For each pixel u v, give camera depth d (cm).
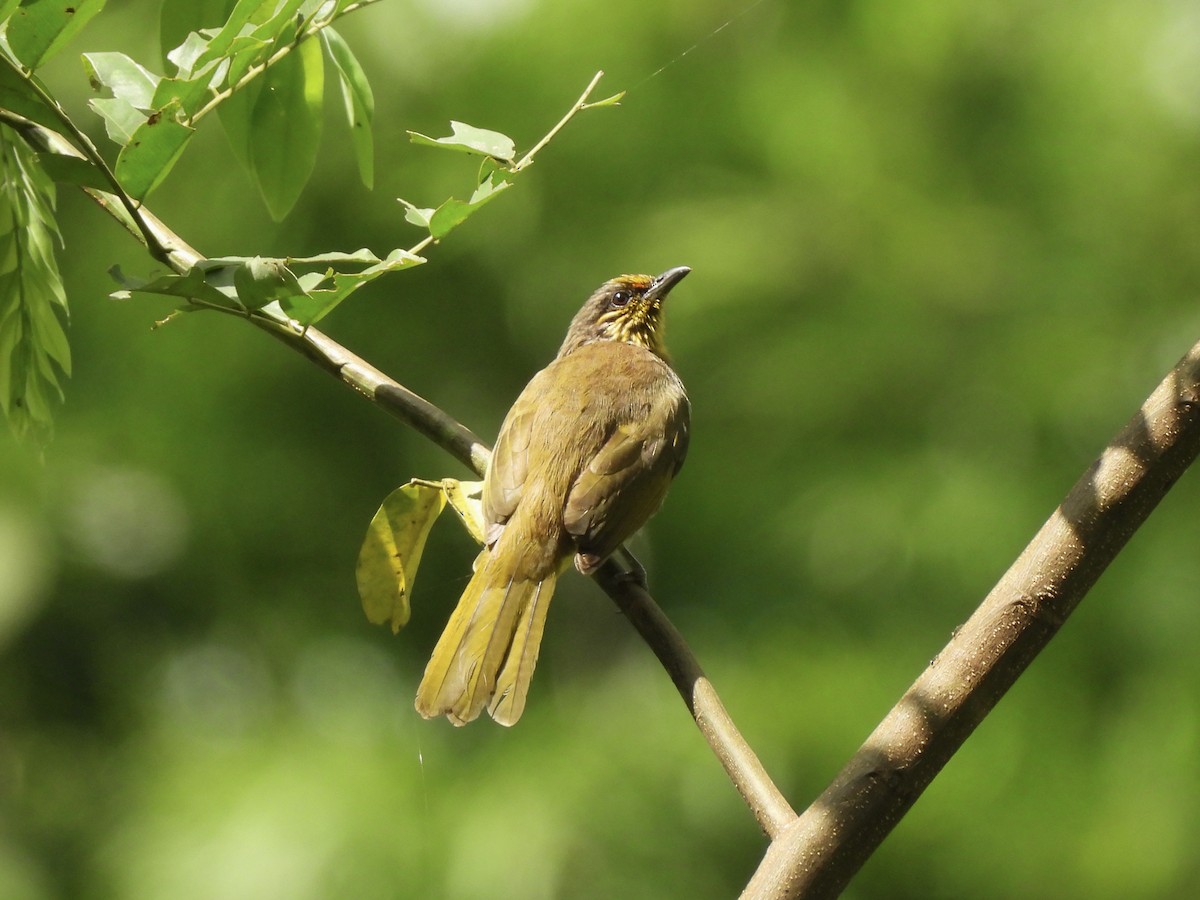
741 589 1345
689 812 1227
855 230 1381
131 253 1395
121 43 1330
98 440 1433
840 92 1405
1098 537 376
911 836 1232
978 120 1393
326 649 1484
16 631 1421
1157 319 1306
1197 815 1170
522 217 1428
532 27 1388
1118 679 1226
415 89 1385
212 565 1474
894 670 1246
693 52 1413
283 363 1438
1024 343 1317
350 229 1400
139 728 1444
